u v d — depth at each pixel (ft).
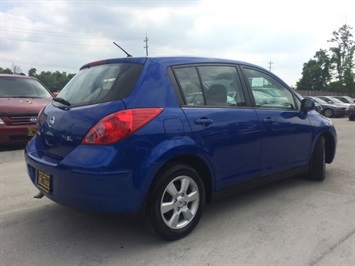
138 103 10.12
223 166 12.09
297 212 13.50
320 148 17.11
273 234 11.57
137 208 10.00
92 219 12.77
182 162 11.09
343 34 191.72
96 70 12.00
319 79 213.66
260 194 15.57
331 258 10.05
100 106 10.11
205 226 12.16
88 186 9.43
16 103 25.14
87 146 9.77
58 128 10.73
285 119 14.67
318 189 16.33
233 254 10.28
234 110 12.55
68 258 10.07
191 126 10.96
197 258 10.05
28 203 14.38
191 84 11.63
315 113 17.31
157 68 11.00
